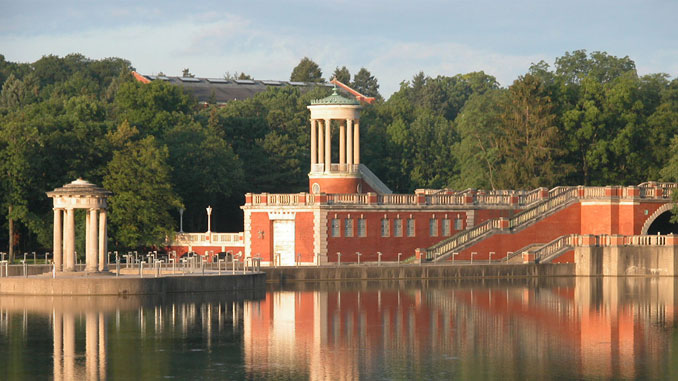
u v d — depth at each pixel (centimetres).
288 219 16462
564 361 8756
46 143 17050
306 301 12431
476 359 8825
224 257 17125
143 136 19962
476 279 15562
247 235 16738
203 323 10562
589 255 16012
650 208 16938
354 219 16488
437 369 8425
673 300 12712
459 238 16600
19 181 16600
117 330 10112
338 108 18188
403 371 8338
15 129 16712
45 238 16762
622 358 8888
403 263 16450
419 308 11819
